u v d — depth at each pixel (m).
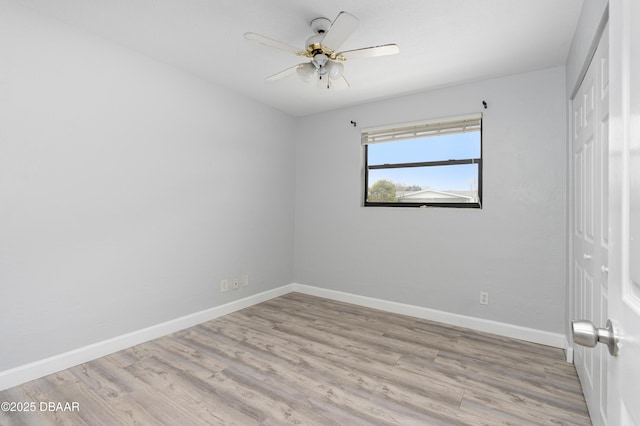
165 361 2.34
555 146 2.69
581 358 2.08
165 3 2.00
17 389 1.96
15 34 1.99
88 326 2.33
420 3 1.95
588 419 1.74
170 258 2.86
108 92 2.43
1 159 1.94
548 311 2.71
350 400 1.90
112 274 2.46
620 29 0.60
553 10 1.98
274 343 2.67
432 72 2.86
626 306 0.56
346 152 3.88
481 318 3.01
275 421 1.71
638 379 0.50
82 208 2.29
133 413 1.75
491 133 2.97
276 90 3.38
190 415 1.74
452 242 3.16
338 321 3.20
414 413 1.79
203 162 3.13
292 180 4.26
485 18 2.08
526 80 2.82
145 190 2.67
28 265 2.05
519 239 2.84
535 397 1.94
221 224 3.31
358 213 3.77
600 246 1.49
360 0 1.93
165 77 2.80
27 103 2.04
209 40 2.43
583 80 1.99
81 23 2.21
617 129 0.62
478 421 1.72
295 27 2.25
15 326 2.00
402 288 3.45
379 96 3.50
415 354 2.49
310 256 4.18
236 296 3.50
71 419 1.70
